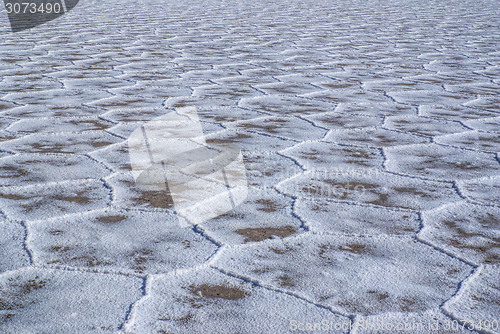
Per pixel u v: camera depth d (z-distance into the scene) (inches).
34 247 68.4
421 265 65.2
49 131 124.6
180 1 652.7
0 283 60.0
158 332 51.8
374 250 69.1
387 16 454.0
